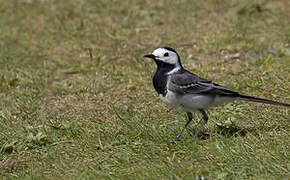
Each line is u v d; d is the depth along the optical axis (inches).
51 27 797.2
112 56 681.0
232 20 763.4
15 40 754.8
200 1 851.4
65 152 416.8
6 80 610.5
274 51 645.9
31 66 660.1
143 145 414.9
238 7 801.6
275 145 387.2
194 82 411.2
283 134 413.4
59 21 815.1
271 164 352.8
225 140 403.9
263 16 767.7
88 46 724.7
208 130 440.1
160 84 422.3
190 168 360.5
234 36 697.0
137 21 804.6
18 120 498.9
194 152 393.1
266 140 400.2
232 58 644.1
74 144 431.5
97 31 772.0
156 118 477.1
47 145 433.4
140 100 534.6
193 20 787.4
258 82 552.4
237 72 590.9
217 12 805.9
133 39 741.3
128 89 568.7
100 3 876.0
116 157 395.2
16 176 378.3
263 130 428.8
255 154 374.3
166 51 420.8
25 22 823.1
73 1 894.4
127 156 396.2
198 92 410.6
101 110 514.0
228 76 581.9
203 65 624.1
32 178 368.2
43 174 378.3
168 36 738.8
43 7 878.4
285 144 388.5
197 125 447.8
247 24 744.3
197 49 682.2
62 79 618.8
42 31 785.6
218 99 416.2
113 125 464.1
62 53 705.6
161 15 816.9
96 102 539.5
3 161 407.5
